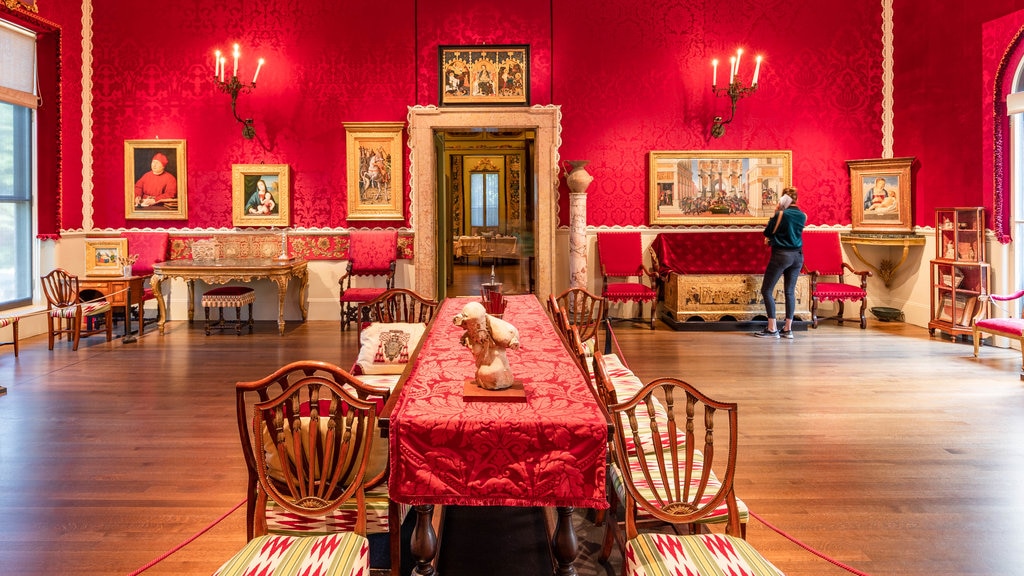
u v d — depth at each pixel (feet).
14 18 23.31
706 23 28.55
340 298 26.40
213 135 28.48
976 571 8.93
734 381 18.60
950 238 24.56
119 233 28.37
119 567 9.05
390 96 28.53
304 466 7.96
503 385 7.94
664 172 28.73
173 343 24.04
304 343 23.94
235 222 28.66
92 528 10.14
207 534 10.00
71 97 27.02
